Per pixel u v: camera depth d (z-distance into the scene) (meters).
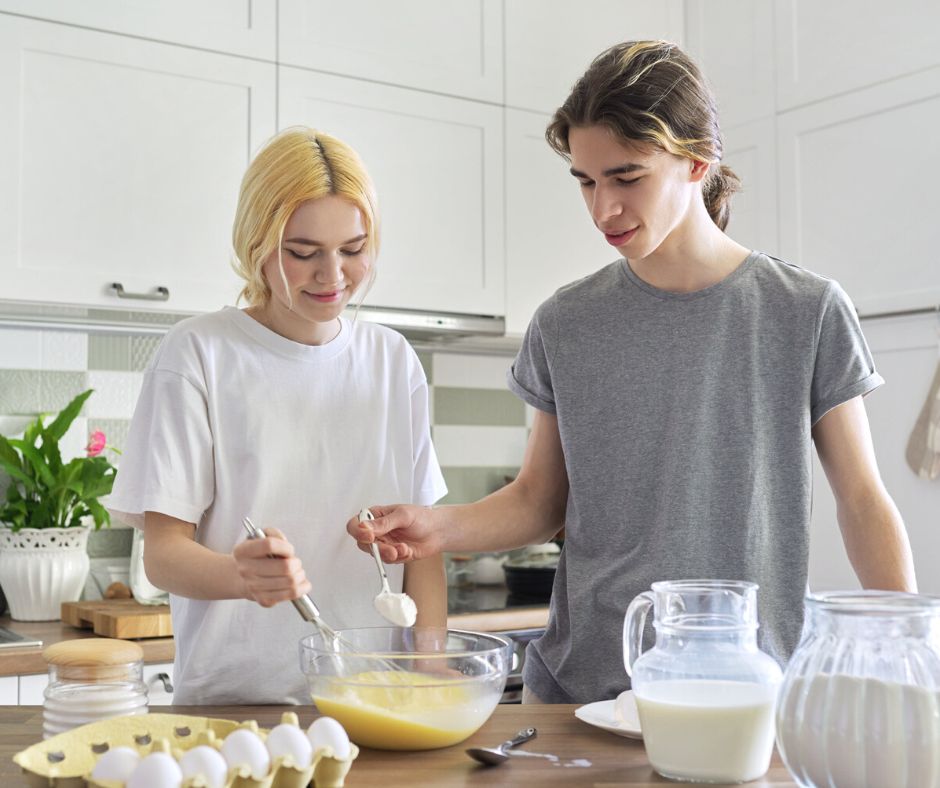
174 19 2.41
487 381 3.32
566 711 1.25
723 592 1.00
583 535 1.47
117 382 2.73
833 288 1.38
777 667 1.00
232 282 2.46
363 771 1.01
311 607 1.15
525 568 2.83
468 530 1.44
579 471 1.46
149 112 2.38
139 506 1.35
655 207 1.31
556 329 1.50
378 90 2.67
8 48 2.24
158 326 2.61
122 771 0.87
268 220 1.32
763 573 1.36
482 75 2.83
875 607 0.87
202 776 0.84
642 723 1.00
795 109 2.88
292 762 0.89
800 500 1.37
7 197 2.23
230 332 1.43
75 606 2.39
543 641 1.53
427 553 1.41
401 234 2.69
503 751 1.07
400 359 1.54
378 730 1.06
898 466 2.66
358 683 1.07
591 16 3.02
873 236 2.70
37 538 2.45
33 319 2.50
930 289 2.57
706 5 3.14
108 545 2.70
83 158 2.31
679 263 1.42
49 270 2.26
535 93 2.92
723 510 1.38
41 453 2.50
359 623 1.45
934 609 0.88
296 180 1.30
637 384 1.43
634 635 1.08
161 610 2.32
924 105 2.59
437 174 2.75
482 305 2.81
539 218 2.91
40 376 2.63
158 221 2.38
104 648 1.13
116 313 2.41
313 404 1.45
